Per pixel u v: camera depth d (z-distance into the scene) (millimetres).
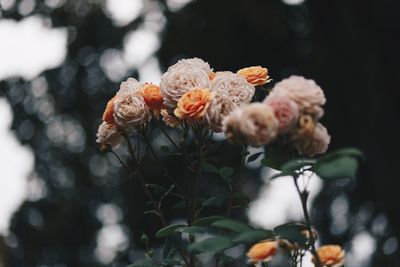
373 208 14539
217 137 11695
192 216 3738
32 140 16094
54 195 16250
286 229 3170
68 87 15805
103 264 15891
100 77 15633
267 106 2986
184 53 13609
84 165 15977
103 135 3846
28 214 16203
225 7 13195
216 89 3551
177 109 3482
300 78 3084
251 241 3102
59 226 16078
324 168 2873
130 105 3750
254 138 2965
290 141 3074
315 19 13148
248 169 15023
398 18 12914
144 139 3875
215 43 13367
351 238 14836
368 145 13008
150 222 14812
